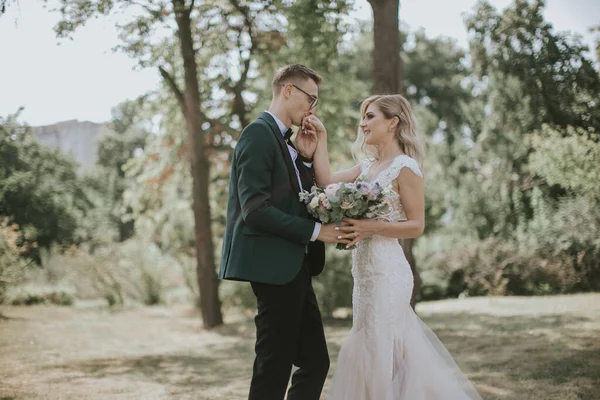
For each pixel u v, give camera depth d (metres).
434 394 3.03
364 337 3.14
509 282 13.16
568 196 12.69
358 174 3.48
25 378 5.50
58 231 16.94
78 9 7.13
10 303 13.98
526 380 4.32
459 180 17.44
